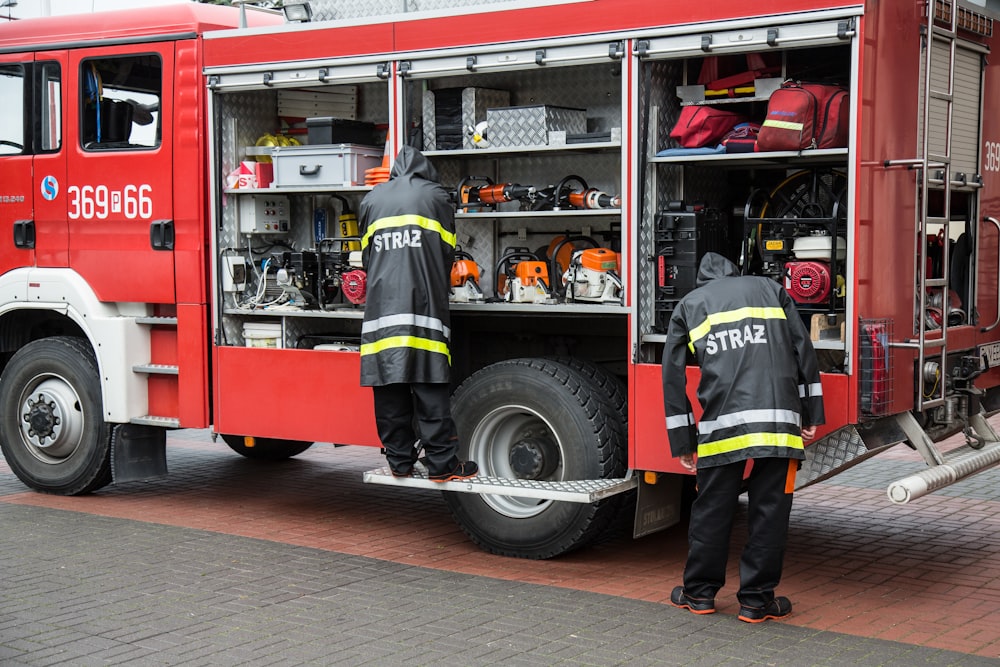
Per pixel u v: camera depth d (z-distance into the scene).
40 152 7.32
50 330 8.06
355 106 7.04
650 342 5.58
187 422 6.87
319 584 5.40
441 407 5.82
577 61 5.60
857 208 4.90
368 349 5.77
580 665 4.26
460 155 6.36
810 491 7.62
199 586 5.35
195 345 6.82
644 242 5.55
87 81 7.12
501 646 4.48
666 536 6.48
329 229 7.05
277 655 4.38
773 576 4.79
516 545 5.90
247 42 6.54
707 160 5.43
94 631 4.68
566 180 6.12
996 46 6.17
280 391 6.55
